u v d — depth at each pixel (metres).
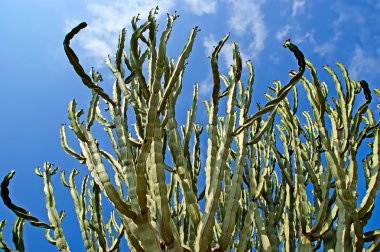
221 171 1.77
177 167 1.92
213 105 1.98
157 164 1.68
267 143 2.50
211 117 1.97
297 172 2.25
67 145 2.10
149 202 1.90
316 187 2.25
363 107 2.21
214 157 1.88
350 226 1.87
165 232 1.63
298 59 1.84
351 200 1.81
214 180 1.75
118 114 1.98
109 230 2.78
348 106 2.19
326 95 2.39
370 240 1.92
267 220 2.38
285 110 2.48
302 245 2.04
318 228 2.03
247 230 1.96
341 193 1.83
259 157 2.49
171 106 2.10
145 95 1.92
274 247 2.26
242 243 1.91
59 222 2.12
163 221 1.62
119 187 2.38
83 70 1.83
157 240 1.56
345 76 2.26
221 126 2.66
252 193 2.19
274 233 2.31
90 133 1.85
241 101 2.20
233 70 2.08
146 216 1.56
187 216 2.30
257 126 2.59
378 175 1.89
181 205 2.44
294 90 2.68
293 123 2.41
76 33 1.73
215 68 1.91
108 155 2.22
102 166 1.67
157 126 1.74
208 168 1.85
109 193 1.56
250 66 2.26
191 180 2.07
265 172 2.29
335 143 2.15
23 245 2.15
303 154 2.34
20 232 2.17
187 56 1.73
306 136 2.77
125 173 1.78
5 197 1.97
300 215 2.11
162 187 1.65
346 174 2.15
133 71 2.16
